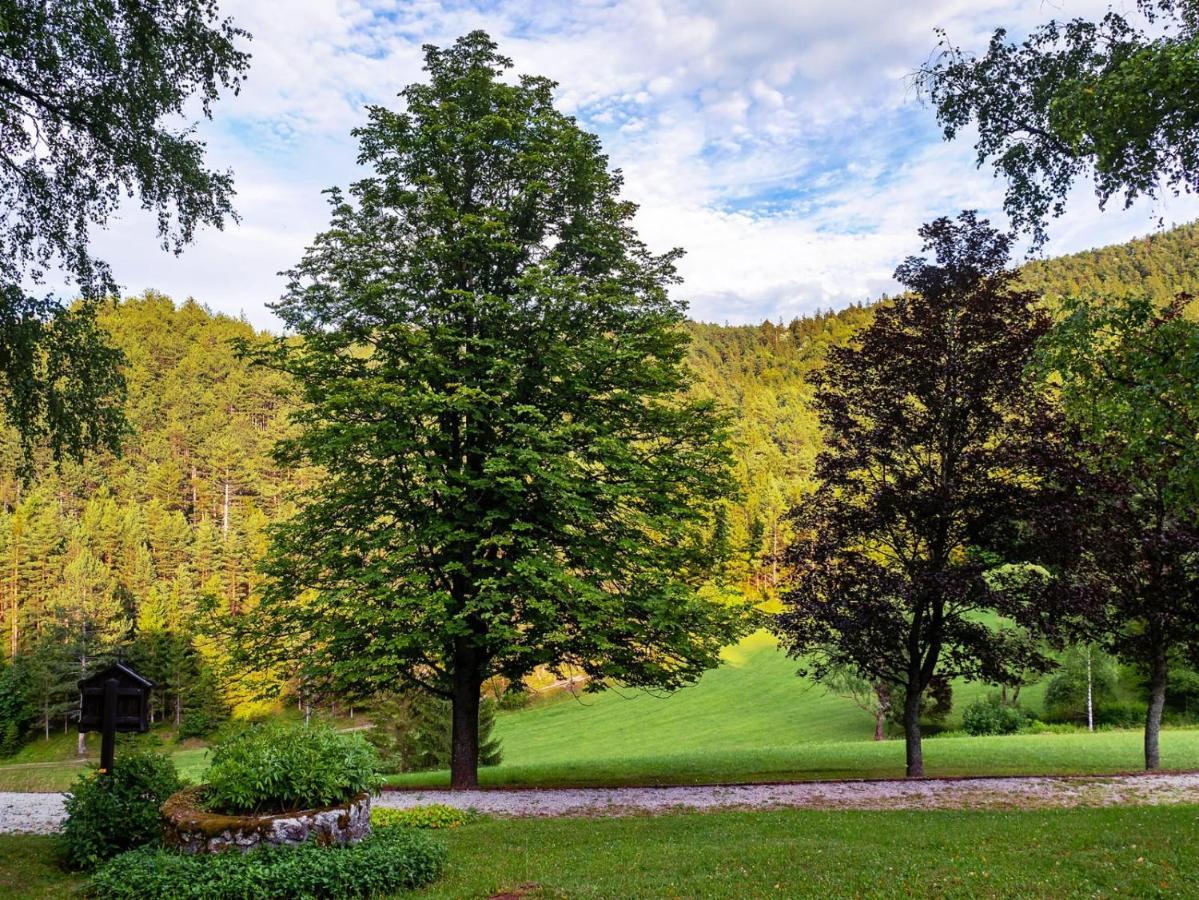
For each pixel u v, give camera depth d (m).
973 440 18.08
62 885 9.52
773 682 58.56
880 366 18.55
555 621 16.77
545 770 21.56
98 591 75.12
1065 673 40.03
